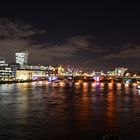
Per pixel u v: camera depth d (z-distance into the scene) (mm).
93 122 74125
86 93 178250
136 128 66938
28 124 71000
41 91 195000
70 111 94000
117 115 86000
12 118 79500
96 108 102250
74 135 60688
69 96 154125
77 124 71500
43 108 101250
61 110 96438
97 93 179875
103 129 65938
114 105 112188
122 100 133125
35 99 135500
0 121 74812
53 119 78250
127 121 75688
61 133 62062
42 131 63719
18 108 100938
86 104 115125
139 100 133500
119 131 64062
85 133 62344
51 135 60562
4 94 165875
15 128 66438
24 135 60125
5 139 57094
